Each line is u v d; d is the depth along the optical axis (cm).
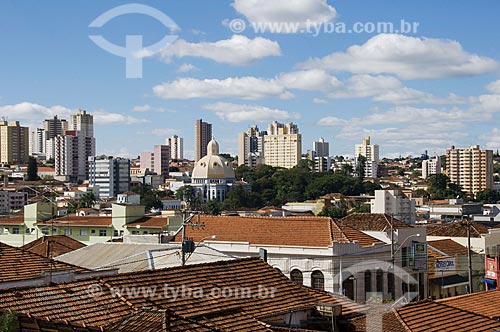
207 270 3434
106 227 9419
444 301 4122
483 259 7956
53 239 6919
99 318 2766
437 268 7350
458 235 8700
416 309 3588
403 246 6756
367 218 7538
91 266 4697
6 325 2544
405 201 16712
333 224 6456
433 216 18325
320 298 3569
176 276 3278
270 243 6281
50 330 2655
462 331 3472
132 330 2634
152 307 2922
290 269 6106
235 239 6481
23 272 3450
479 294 4375
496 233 8756
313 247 6044
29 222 9700
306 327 3375
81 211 13662
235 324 2986
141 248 5097
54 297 2841
